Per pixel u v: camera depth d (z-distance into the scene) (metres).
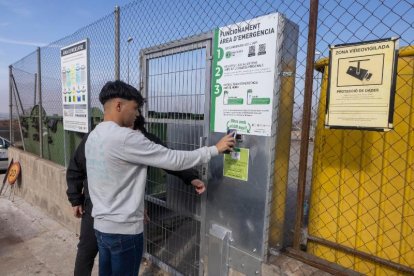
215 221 2.38
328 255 2.07
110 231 1.83
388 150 1.80
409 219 1.75
